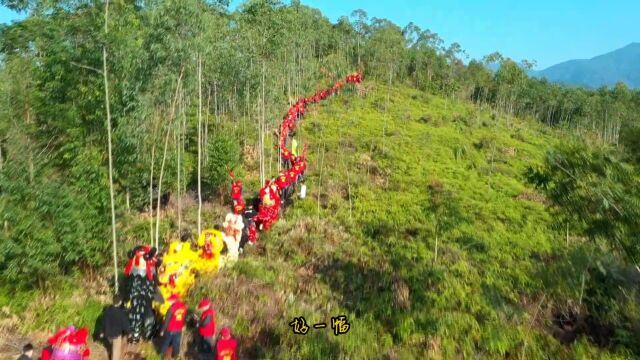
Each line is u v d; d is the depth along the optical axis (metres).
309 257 15.33
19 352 7.92
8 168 10.06
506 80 59.59
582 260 7.98
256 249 15.82
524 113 65.12
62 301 9.77
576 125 59.41
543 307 11.14
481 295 11.96
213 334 8.48
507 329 10.25
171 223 16.86
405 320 10.63
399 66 63.59
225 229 14.17
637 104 62.50
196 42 13.49
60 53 10.71
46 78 10.92
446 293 12.20
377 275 13.86
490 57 60.19
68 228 10.16
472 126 44.53
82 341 7.25
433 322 10.50
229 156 21.55
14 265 9.66
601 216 7.01
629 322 8.59
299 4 42.47
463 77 69.38
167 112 15.79
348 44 66.88
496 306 11.21
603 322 9.72
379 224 18.98
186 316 9.85
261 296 11.38
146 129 13.94
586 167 7.16
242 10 21.53
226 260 13.42
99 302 9.84
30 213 9.93
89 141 11.36
